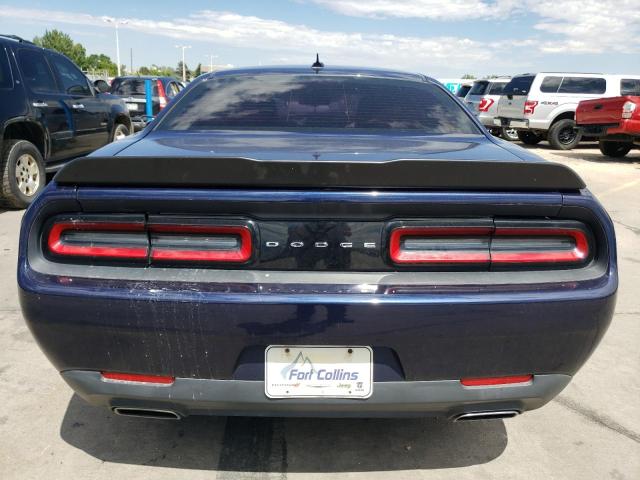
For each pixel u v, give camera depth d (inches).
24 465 86.3
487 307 69.4
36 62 270.1
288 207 69.6
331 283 69.7
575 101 565.9
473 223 71.2
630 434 98.0
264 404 71.8
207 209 70.1
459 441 94.9
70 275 71.1
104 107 338.3
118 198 70.1
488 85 724.7
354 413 73.6
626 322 146.6
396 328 69.1
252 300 68.2
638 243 227.1
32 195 261.1
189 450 90.9
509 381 73.7
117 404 74.6
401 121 105.3
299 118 103.9
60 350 72.7
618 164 476.4
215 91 112.6
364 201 69.3
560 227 72.7
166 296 68.7
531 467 88.4
